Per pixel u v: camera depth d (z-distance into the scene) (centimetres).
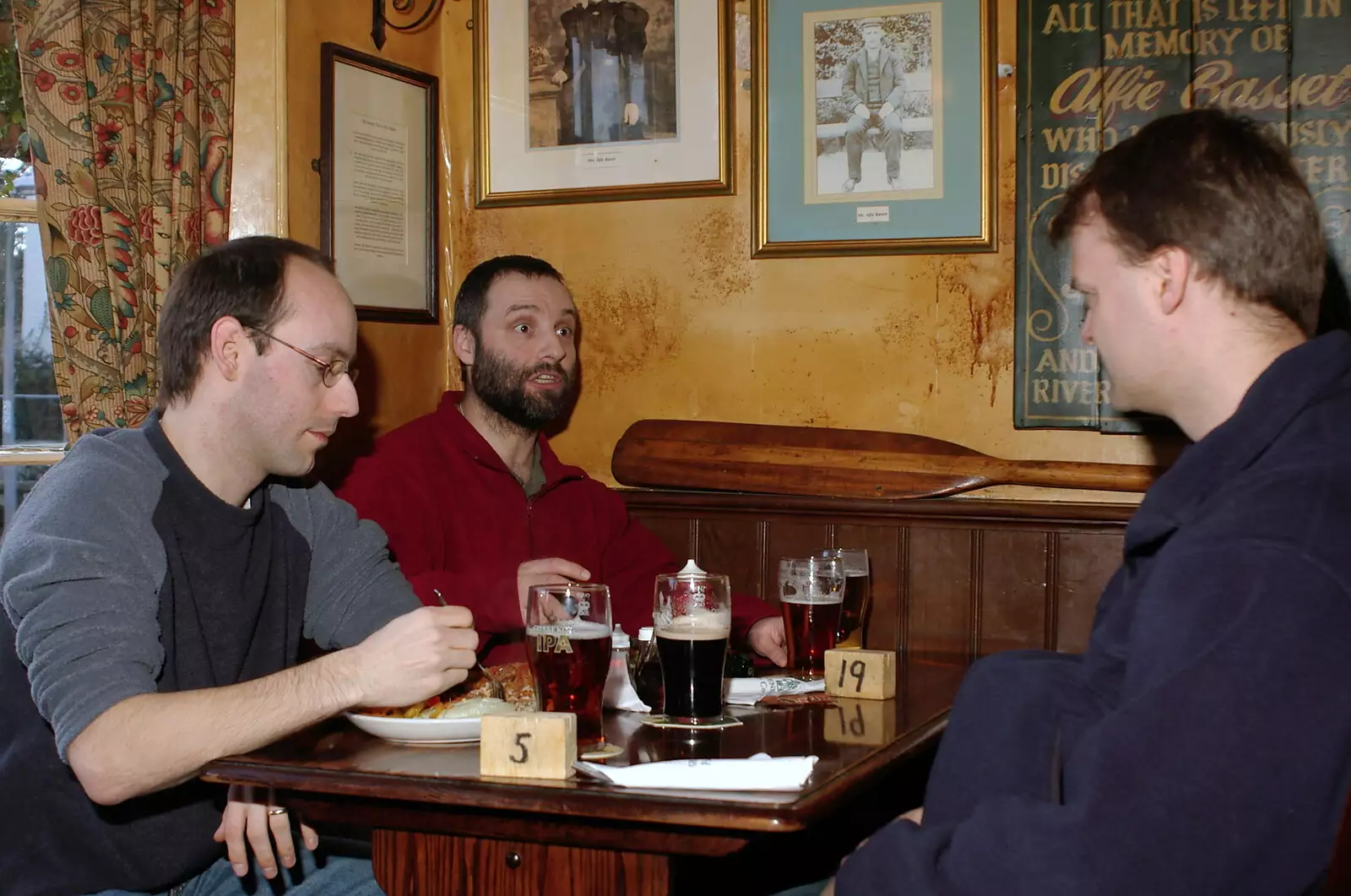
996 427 261
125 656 144
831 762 137
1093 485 249
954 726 124
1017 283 257
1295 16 240
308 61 255
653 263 283
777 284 275
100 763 137
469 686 170
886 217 266
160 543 159
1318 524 95
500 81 291
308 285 170
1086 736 98
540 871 129
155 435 166
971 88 261
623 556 264
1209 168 110
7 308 237
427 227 288
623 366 286
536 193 289
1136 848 92
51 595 145
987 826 101
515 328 249
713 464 272
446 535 242
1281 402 104
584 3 285
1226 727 91
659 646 159
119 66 222
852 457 264
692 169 279
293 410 168
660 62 280
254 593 172
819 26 269
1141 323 114
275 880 172
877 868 106
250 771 134
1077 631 247
